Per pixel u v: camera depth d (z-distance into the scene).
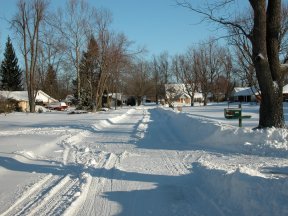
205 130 17.70
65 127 27.45
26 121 36.50
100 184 9.38
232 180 7.66
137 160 12.75
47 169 11.47
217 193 7.93
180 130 23.03
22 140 18.55
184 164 11.77
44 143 17.17
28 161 12.91
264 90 16.42
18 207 7.61
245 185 7.10
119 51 62.22
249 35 16.58
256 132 14.63
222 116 37.56
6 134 22.28
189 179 9.68
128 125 30.22
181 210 7.20
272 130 14.48
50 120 37.78
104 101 91.38
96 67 63.09
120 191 8.71
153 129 25.06
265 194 6.57
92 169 11.23
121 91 105.25
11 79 98.62
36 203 7.83
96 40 61.66
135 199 8.05
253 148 13.84
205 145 15.99
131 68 66.06
